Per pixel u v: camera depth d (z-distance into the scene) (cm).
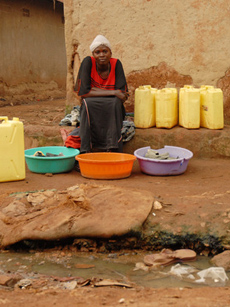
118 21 658
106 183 470
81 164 494
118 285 291
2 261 347
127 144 598
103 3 661
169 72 645
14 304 243
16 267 334
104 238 363
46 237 362
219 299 250
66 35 689
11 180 475
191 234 356
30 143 621
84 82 554
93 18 670
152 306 236
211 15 612
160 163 495
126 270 324
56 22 1439
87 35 677
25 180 483
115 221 364
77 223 364
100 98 546
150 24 643
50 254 360
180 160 497
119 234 359
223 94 623
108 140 546
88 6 669
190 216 370
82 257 352
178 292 269
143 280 306
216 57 619
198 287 294
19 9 1255
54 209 384
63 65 1490
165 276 312
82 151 544
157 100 592
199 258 346
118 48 665
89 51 680
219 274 309
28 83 1302
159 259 332
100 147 555
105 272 321
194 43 626
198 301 244
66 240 368
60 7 1448
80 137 547
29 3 1295
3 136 464
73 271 324
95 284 292
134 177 503
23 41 1277
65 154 557
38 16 1343
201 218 366
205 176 500
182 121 595
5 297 259
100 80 561
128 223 362
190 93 577
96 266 333
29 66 1305
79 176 507
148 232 363
